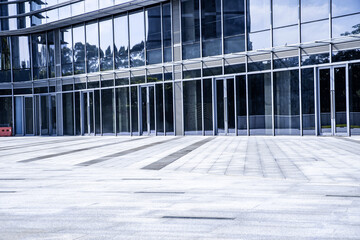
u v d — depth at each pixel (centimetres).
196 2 2356
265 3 2097
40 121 3241
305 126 1980
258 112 2136
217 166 1049
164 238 434
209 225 483
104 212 567
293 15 2009
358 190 680
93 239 437
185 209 572
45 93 3186
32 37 3253
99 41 2838
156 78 2541
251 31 2153
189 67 2394
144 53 2602
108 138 2492
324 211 537
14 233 471
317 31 1939
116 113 2750
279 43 2059
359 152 1223
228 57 2231
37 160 1343
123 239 434
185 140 2025
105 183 838
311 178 816
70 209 593
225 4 2239
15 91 3325
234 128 2227
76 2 2811
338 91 1884
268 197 641
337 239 416
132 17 2659
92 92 2892
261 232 448
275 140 1811
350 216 508
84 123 2950
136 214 549
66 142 2231
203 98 2341
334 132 1900
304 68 1978
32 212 581
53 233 466
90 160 1293
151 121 2588
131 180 870
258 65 2130
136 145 1822
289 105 2030
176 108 2458
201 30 2336
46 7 2995
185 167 1057
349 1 1848
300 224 477
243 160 1146
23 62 3297
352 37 1836
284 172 905
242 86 2189
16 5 3209
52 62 3136
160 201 632
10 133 3341
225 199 635
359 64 1825
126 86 2695
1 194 738
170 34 2477
